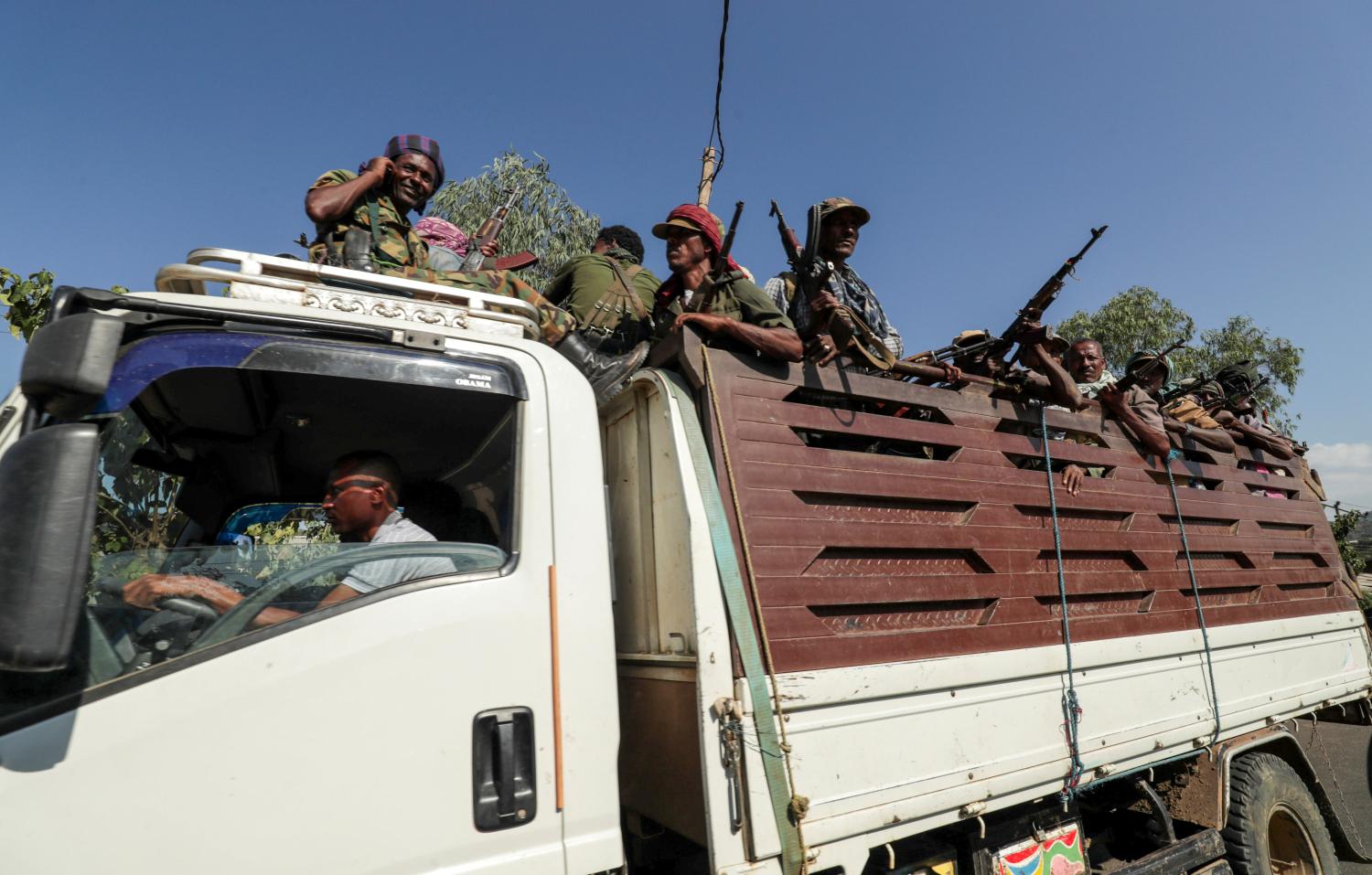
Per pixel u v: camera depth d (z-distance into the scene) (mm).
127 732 1479
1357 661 4504
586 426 2125
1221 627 3602
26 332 3787
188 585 1658
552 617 1899
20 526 1301
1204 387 5461
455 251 4578
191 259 2016
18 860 1358
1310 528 4535
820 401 2652
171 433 2309
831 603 2271
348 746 1627
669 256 3164
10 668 1270
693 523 2092
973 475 2787
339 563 1787
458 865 1678
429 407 2273
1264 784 3631
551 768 1810
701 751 1939
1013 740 2580
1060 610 2906
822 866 2055
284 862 1532
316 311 1998
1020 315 3451
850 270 4188
